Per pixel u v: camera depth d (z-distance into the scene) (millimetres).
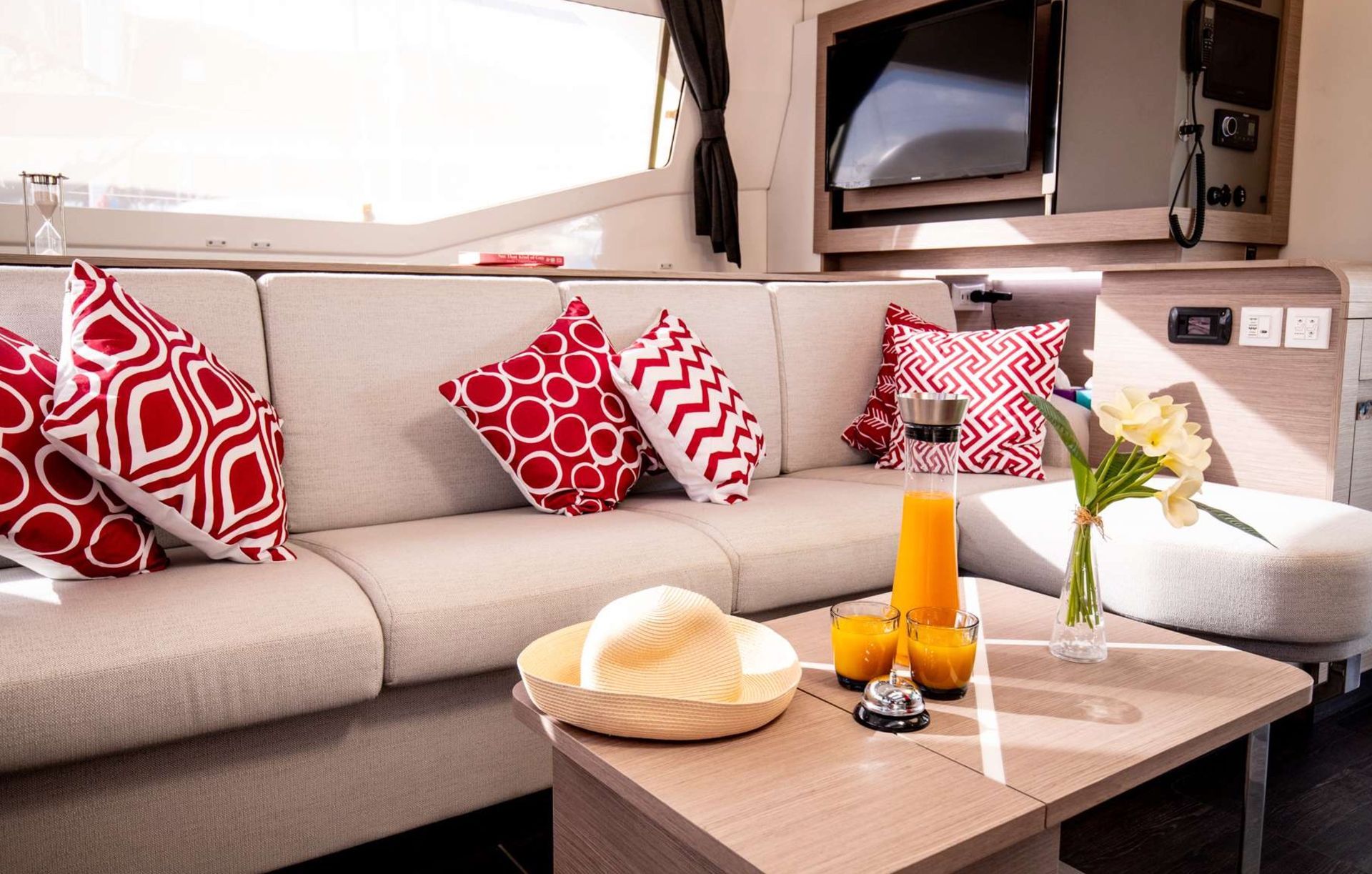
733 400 2375
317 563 1727
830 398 2842
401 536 1926
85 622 1383
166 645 1365
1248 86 3211
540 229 4344
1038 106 3662
